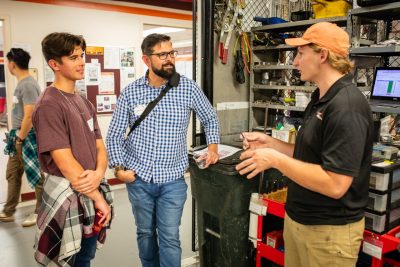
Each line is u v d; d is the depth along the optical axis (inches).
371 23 100.0
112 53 194.2
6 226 145.2
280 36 120.5
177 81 85.7
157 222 90.9
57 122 66.7
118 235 137.4
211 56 109.3
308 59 58.2
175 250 89.8
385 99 90.7
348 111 52.1
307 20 105.7
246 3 120.0
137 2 199.2
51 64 69.6
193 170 98.2
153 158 86.0
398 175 72.3
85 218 70.6
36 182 141.9
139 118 85.2
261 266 94.4
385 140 91.6
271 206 86.3
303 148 60.0
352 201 56.9
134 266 114.1
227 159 90.6
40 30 171.8
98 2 186.4
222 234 94.5
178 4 215.6
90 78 188.2
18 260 117.3
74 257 71.7
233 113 121.9
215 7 111.7
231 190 89.4
